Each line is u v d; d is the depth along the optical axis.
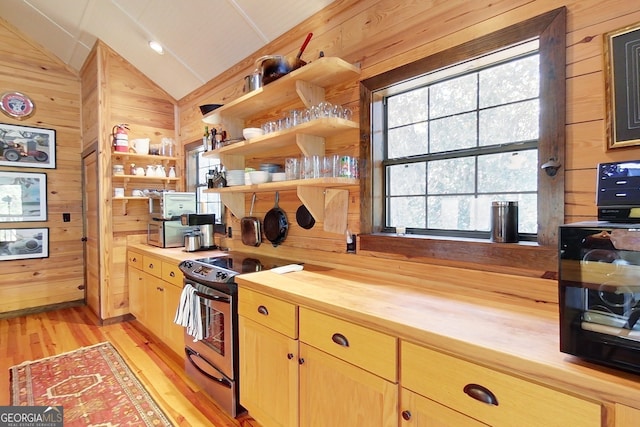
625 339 0.79
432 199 1.79
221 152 2.76
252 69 2.86
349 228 2.06
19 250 3.87
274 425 1.72
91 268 4.01
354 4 2.01
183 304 2.27
